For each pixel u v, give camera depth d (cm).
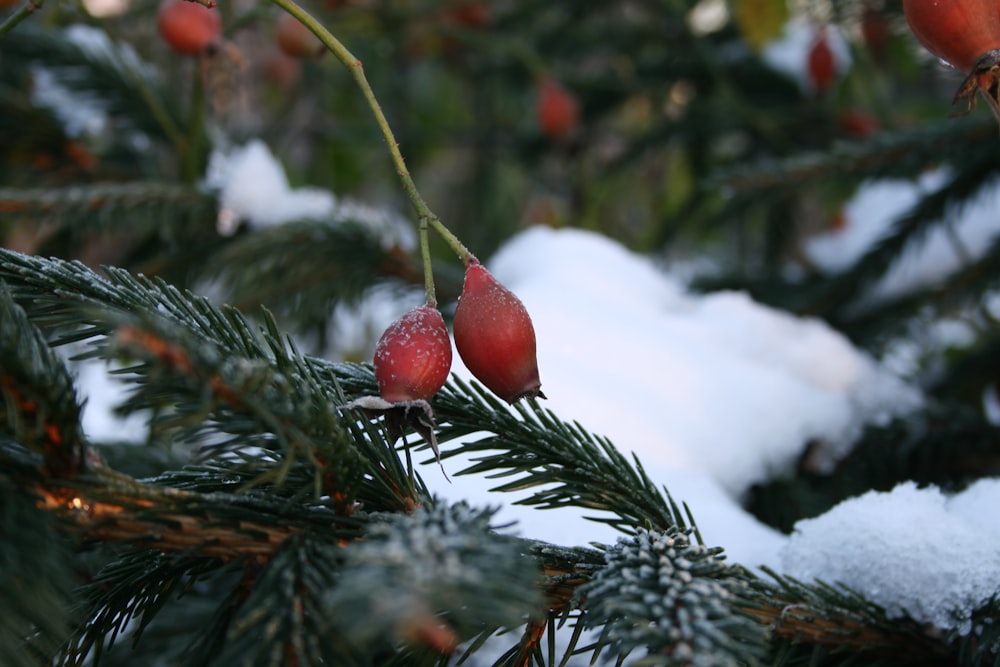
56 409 23
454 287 52
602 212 95
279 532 25
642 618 23
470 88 97
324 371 29
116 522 24
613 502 29
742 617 23
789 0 65
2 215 47
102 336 27
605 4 81
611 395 39
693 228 80
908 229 52
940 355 60
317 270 50
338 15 74
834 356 46
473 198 92
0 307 24
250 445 25
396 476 26
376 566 21
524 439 29
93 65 58
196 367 22
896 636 28
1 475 23
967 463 42
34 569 22
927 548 28
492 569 22
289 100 83
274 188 53
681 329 46
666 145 79
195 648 25
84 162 59
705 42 78
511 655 26
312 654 23
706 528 34
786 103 77
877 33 63
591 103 82
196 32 51
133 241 60
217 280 49
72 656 26
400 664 26
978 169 50
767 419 40
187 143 55
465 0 76
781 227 71
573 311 44
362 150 93
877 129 69
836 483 42
